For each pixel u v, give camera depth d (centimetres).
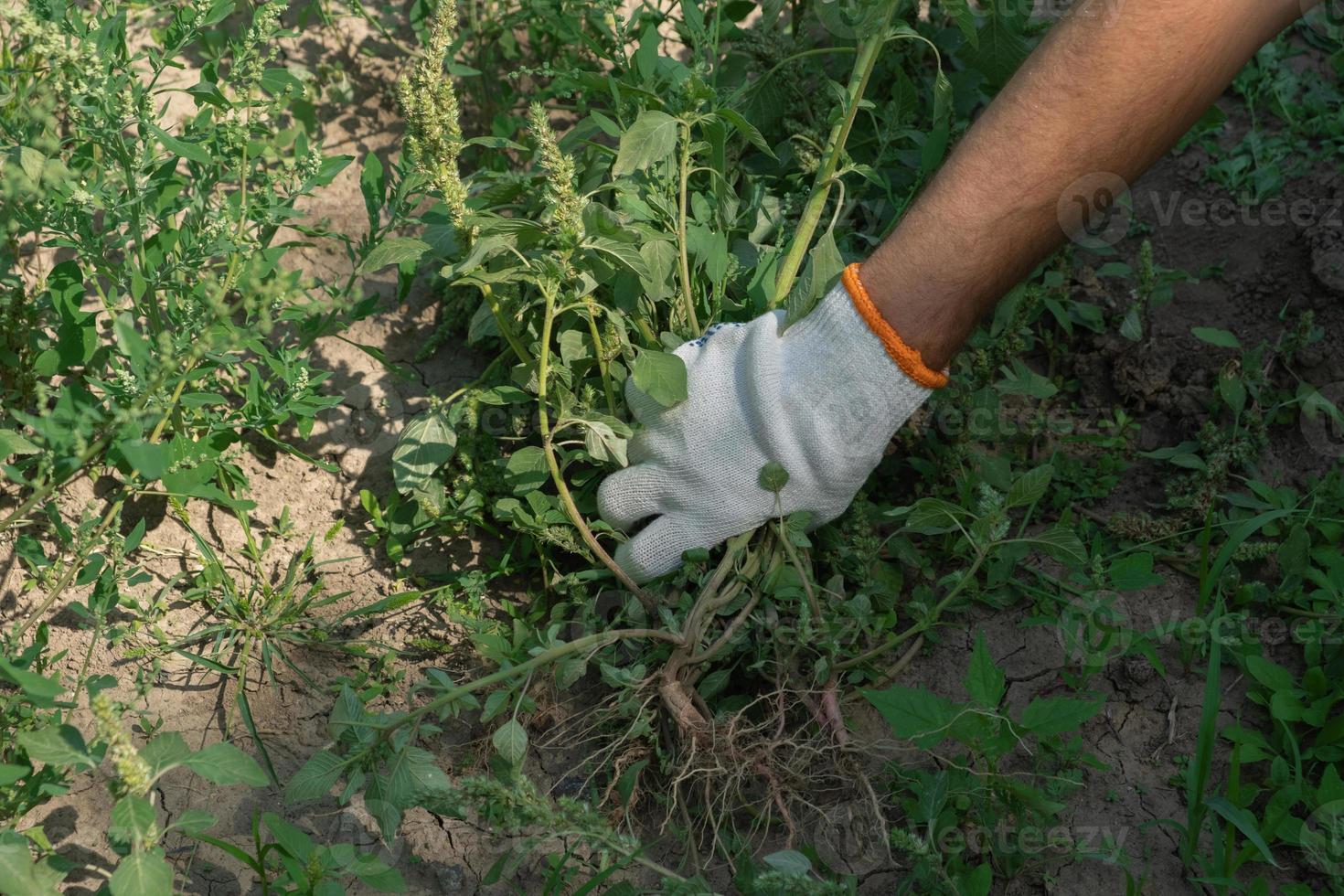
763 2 277
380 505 265
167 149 235
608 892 191
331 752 193
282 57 330
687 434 231
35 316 234
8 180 196
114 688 229
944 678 242
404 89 209
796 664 229
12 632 223
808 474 229
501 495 254
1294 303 289
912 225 210
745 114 291
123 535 248
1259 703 231
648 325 249
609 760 223
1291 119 316
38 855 202
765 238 278
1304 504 257
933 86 301
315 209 305
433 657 244
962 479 259
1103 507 269
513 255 232
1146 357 283
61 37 215
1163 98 192
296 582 251
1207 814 220
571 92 307
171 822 216
